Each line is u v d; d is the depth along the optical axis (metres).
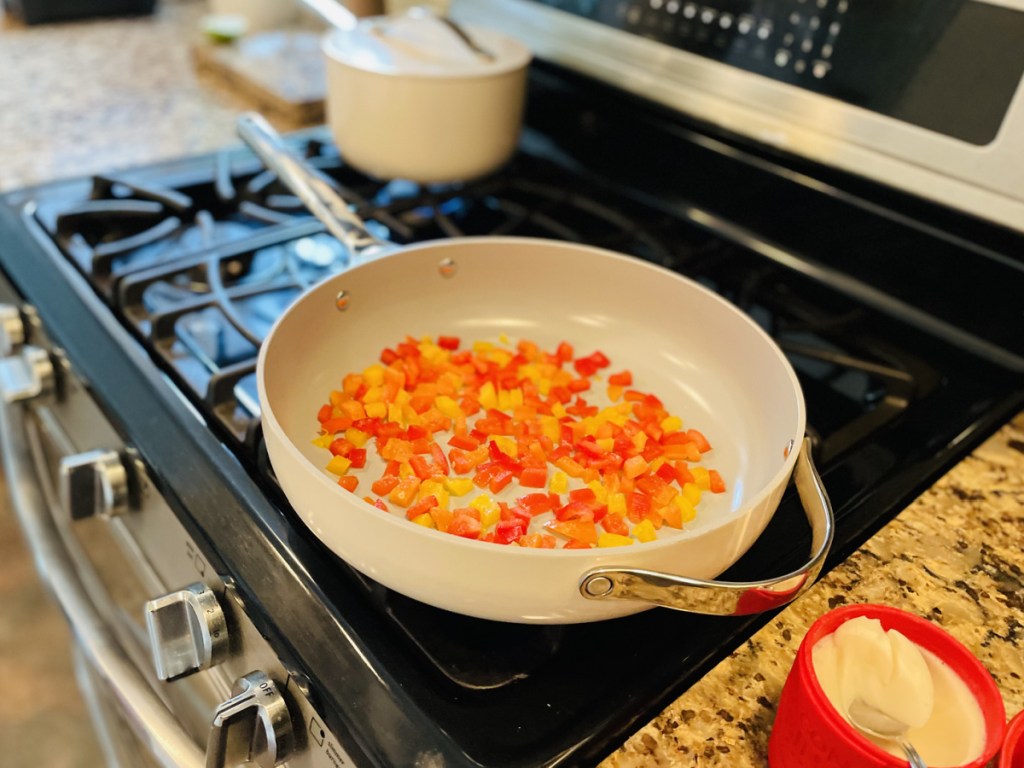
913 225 0.73
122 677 0.66
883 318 0.76
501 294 0.73
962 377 0.71
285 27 1.38
